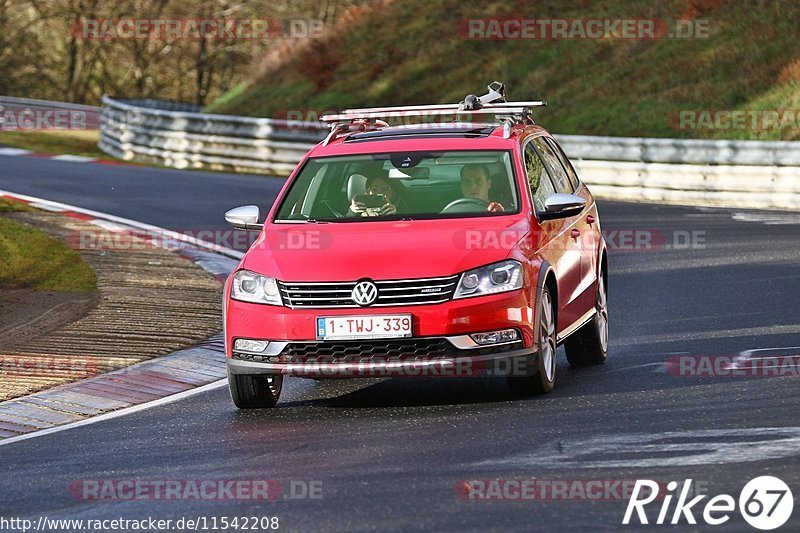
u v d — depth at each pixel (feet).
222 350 130.00
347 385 111.65
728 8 381.40
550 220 107.14
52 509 73.36
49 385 114.32
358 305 95.25
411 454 81.66
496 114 121.90
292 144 354.95
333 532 64.69
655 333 132.26
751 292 155.43
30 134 469.98
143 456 86.79
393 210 106.11
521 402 98.02
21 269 184.44
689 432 84.33
